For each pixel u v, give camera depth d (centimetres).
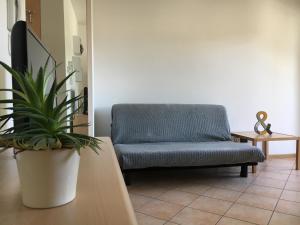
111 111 358
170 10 381
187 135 357
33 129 64
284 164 387
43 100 66
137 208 235
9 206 68
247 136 355
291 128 428
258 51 409
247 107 410
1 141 65
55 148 64
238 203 247
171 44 384
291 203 247
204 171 356
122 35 371
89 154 127
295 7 416
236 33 400
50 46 265
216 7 392
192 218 216
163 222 209
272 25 411
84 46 288
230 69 402
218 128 368
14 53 94
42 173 64
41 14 266
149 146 312
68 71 272
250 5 402
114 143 332
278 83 419
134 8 372
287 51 419
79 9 292
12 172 98
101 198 73
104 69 369
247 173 333
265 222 210
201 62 393
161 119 354
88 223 58
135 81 378
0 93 132
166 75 386
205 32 392
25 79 66
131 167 279
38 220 60
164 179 322
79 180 88
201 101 396
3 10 142
